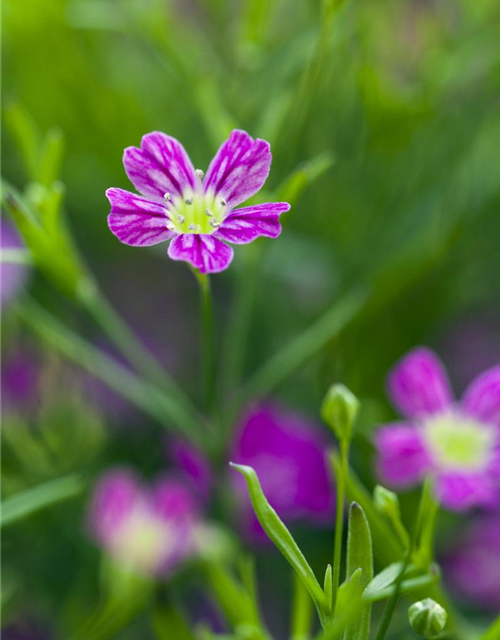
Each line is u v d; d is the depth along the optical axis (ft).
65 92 0.62
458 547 0.59
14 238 0.62
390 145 0.61
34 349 0.62
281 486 0.59
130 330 0.66
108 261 0.65
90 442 0.61
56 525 0.58
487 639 0.45
